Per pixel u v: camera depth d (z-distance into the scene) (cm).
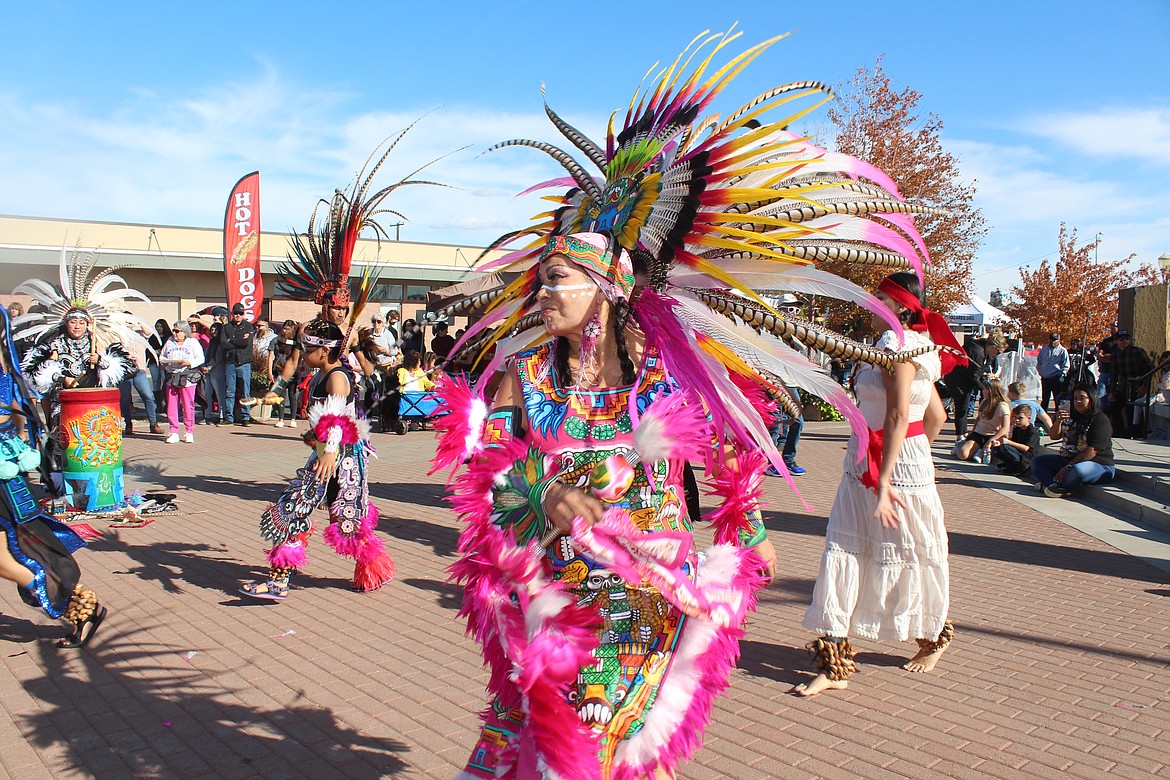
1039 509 914
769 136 249
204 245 2519
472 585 242
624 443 236
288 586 573
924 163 2058
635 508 236
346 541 554
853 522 416
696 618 237
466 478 244
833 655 413
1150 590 602
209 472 1049
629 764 223
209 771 330
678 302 248
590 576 231
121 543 685
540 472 233
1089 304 3631
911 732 370
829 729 371
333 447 536
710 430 243
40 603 449
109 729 365
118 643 467
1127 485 973
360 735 361
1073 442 994
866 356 243
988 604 562
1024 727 376
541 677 215
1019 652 472
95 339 827
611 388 240
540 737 212
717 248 251
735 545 259
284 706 389
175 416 1343
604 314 239
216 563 632
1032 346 2895
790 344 261
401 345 1714
